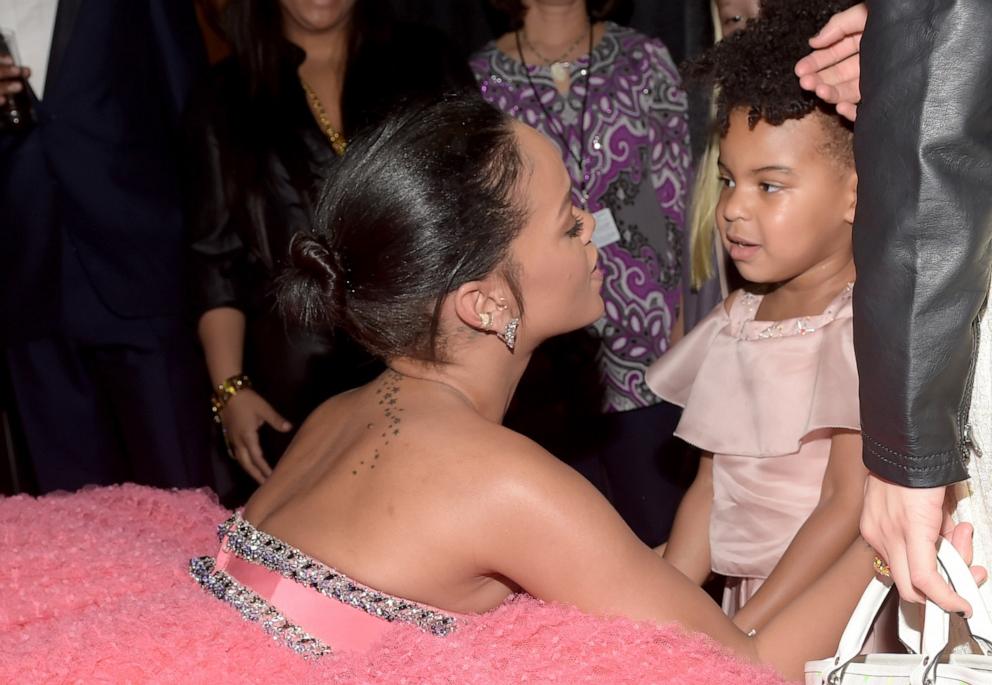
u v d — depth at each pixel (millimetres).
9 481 3322
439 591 1351
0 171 2850
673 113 2666
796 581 1665
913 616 1441
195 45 2988
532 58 2689
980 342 1316
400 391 1455
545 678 1251
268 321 2592
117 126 2889
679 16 3244
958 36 1083
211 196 2607
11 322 2939
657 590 1334
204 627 1327
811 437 1788
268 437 2668
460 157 1382
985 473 1357
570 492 1317
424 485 1334
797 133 1688
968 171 1104
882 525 1267
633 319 2592
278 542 1391
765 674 1286
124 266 2953
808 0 1708
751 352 1832
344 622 1338
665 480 2664
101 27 2848
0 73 2592
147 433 3049
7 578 1494
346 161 1434
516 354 1482
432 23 3477
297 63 2561
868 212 1160
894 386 1158
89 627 1345
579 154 2604
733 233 1774
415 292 1383
